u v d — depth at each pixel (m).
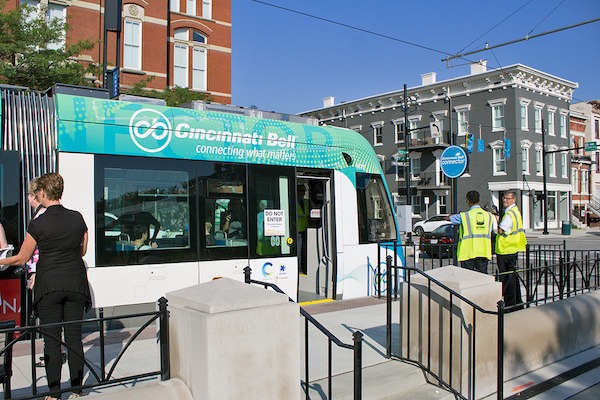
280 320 3.35
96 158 6.24
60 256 4.04
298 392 3.43
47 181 4.08
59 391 2.91
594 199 48.09
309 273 9.14
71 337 4.09
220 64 26.53
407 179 27.38
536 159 38.34
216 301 3.15
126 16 22.48
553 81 39.41
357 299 8.92
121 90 21.80
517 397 5.03
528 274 7.75
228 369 3.08
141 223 6.54
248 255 7.47
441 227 19.80
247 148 7.62
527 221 37.09
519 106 36.50
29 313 5.68
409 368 5.23
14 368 5.04
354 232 9.00
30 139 5.99
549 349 6.07
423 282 5.28
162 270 6.64
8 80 14.03
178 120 6.97
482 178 37.81
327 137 8.73
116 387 4.49
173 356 3.39
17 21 14.47
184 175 6.95
